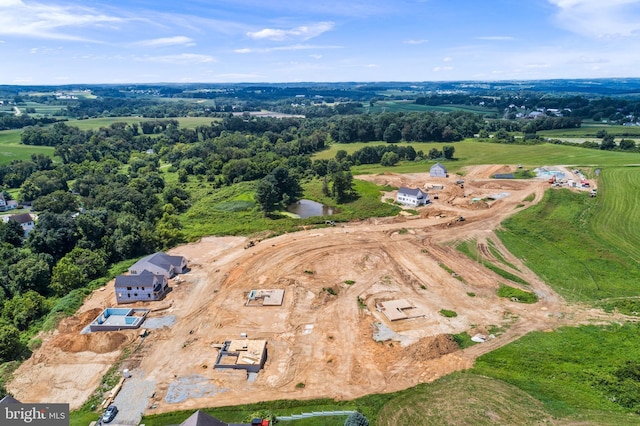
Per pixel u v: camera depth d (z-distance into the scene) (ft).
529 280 233.96
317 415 141.18
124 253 282.15
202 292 229.04
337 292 225.56
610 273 236.22
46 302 215.72
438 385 153.48
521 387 150.82
